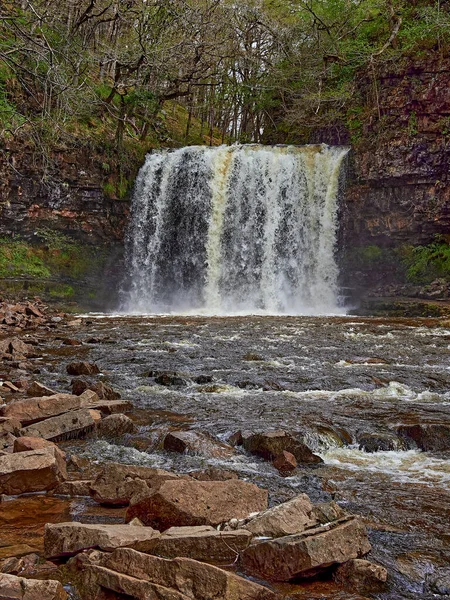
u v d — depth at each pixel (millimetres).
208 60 31984
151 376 9242
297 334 15055
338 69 30250
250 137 39938
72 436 5727
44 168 14438
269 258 27703
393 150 26016
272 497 4246
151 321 19359
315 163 27922
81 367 9398
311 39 33312
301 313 25578
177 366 10133
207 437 5715
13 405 5832
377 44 28812
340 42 29922
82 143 26844
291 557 3049
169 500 3594
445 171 24844
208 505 3641
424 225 25516
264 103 35844
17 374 9078
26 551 3279
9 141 24359
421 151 25297
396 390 8406
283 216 27719
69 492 4281
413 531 3715
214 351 11906
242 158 28109
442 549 3455
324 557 3076
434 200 25156
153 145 31516
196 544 3174
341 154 27750
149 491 3822
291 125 34500
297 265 27672
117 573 2846
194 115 43062
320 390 8406
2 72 23797
